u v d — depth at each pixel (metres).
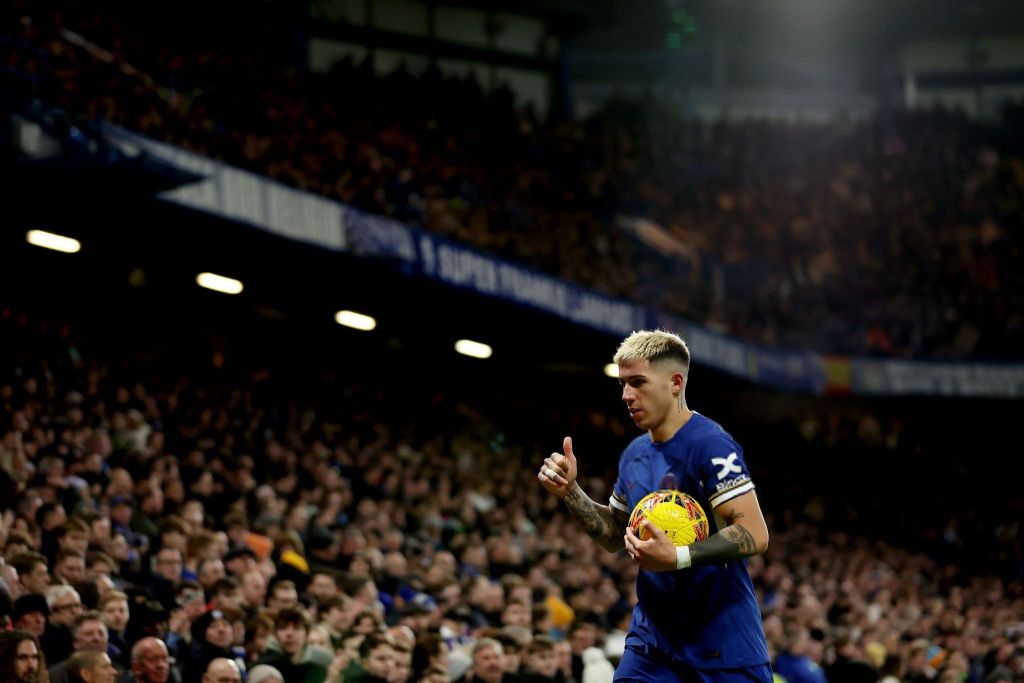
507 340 18.66
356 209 14.40
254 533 10.19
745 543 3.99
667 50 28.34
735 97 29.16
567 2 24.89
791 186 25.55
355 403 17.59
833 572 16.75
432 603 9.85
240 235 13.34
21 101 11.01
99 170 11.50
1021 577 21.25
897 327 22.72
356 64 22.39
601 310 17.97
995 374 22.75
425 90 21.83
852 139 27.12
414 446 17.23
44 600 6.45
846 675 10.15
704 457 4.15
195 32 18.44
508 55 25.16
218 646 7.07
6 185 11.48
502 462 17.67
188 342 16.91
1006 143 28.80
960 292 23.69
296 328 18.28
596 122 24.06
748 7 27.92
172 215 12.49
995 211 26.03
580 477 19.39
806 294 22.91
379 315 17.20
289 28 20.84
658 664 4.19
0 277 14.93
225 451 12.96
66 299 15.68
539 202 20.70
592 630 9.60
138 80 14.24
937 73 30.89
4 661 5.45
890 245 24.61
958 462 23.72
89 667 5.84
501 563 12.00
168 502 10.43
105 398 13.15
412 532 12.66
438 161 19.45
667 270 21.59
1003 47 30.97
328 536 10.59
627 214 22.38
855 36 30.05
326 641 7.50
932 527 21.91
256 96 17.41
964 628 13.21
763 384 20.28
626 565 14.22
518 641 8.32
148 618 7.02
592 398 21.83
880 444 22.64
